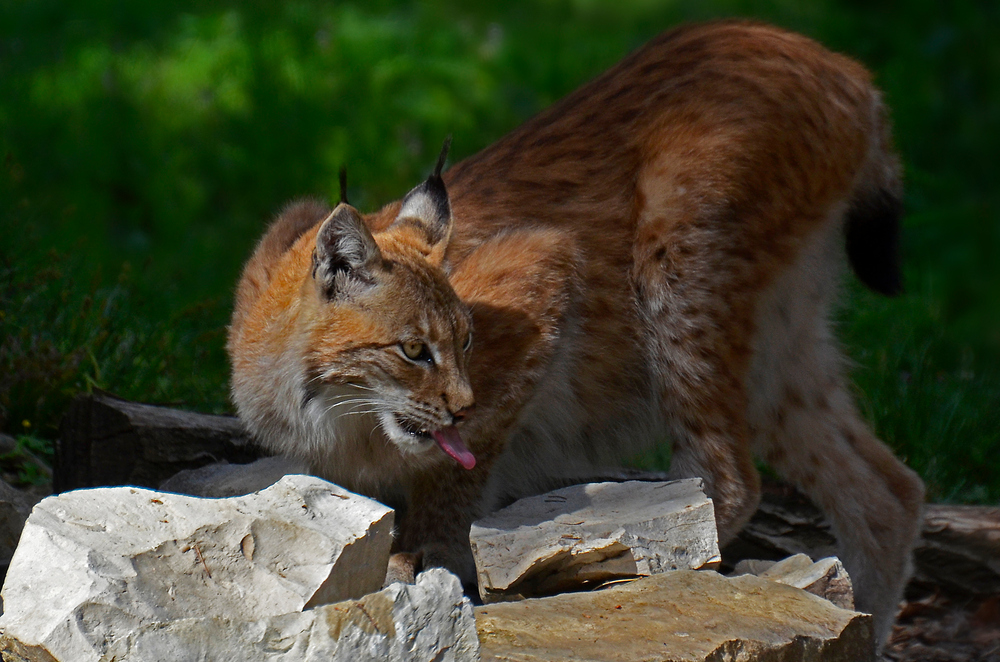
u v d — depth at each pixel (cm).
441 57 2047
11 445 981
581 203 886
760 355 928
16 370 1029
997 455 1153
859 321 1334
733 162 856
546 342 843
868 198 975
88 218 1656
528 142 920
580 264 863
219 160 1811
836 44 2028
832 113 909
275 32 2064
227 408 1138
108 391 984
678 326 867
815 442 955
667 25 2267
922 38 2019
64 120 1838
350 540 593
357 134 1878
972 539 991
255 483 845
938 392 1195
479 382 824
